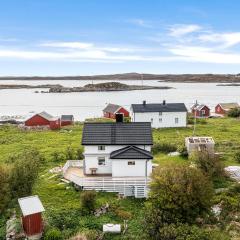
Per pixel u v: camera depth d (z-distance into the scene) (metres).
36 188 41.66
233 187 40.22
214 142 58.81
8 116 117.69
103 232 32.09
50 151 60.47
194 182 32.56
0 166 35.97
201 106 105.94
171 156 55.12
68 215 34.81
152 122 83.50
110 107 108.56
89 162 45.91
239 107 109.38
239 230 32.16
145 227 30.66
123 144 45.28
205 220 32.88
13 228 32.84
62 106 161.38
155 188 33.25
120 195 40.16
